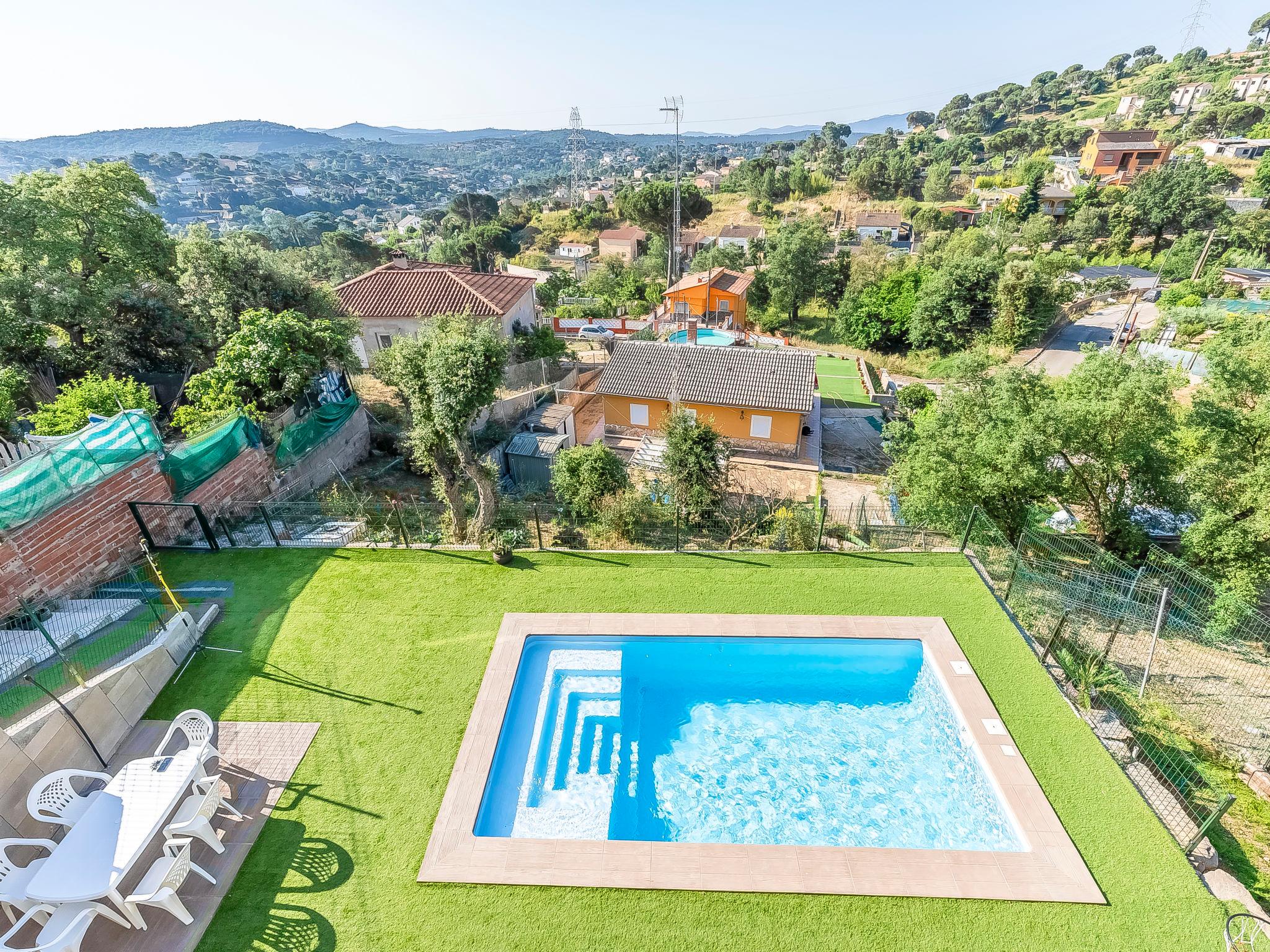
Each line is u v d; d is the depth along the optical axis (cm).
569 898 784
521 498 1977
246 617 1235
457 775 936
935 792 1012
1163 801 943
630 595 1324
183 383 2084
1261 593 1526
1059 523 1823
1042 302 4541
